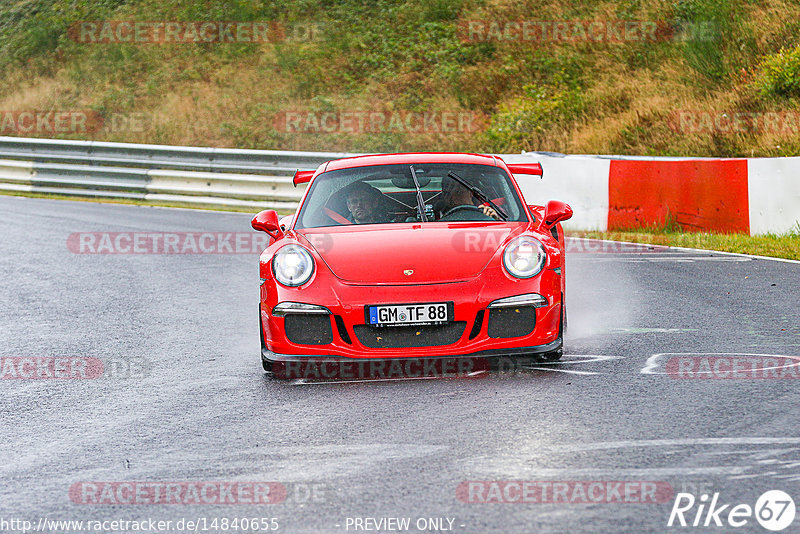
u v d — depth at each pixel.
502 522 11.94
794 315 24.84
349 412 17.38
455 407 17.33
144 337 25.53
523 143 70.00
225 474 14.38
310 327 19.45
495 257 19.83
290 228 22.58
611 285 30.94
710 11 81.00
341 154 57.12
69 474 14.78
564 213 21.70
